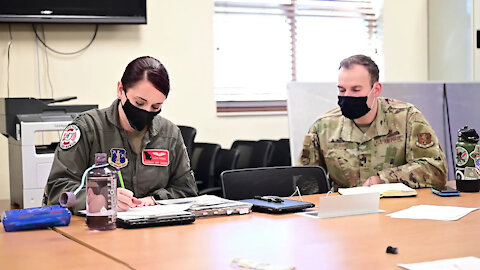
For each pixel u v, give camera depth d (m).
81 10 4.40
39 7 4.29
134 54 4.70
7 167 4.34
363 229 1.85
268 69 5.33
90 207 1.91
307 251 1.56
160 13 4.78
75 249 1.64
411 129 3.01
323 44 5.54
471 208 2.22
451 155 3.80
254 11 5.25
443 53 5.66
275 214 2.17
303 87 3.57
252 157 4.23
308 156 3.17
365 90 2.96
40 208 2.04
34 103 3.42
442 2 5.65
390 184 2.72
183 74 4.88
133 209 2.11
